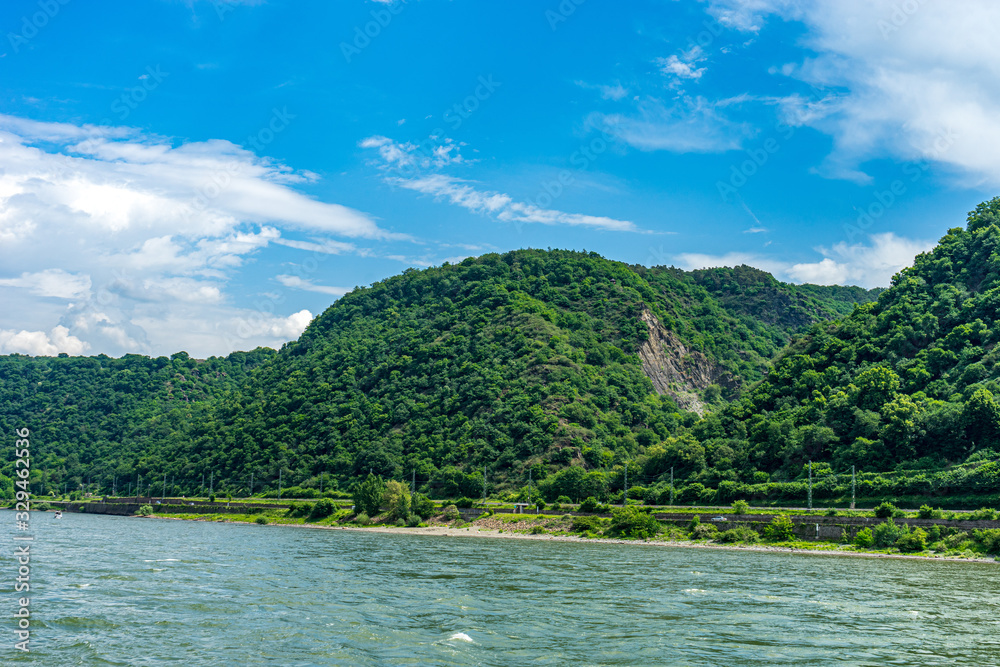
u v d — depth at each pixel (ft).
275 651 127.95
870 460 453.58
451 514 539.70
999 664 128.16
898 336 559.38
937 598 198.90
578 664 123.75
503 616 162.61
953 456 435.94
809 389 571.69
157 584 200.34
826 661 128.16
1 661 119.75
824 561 307.17
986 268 596.29
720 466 513.86
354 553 312.29
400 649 130.82
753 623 159.02
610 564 281.13
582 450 629.51
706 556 327.47
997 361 479.82
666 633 147.54
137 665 118.73
